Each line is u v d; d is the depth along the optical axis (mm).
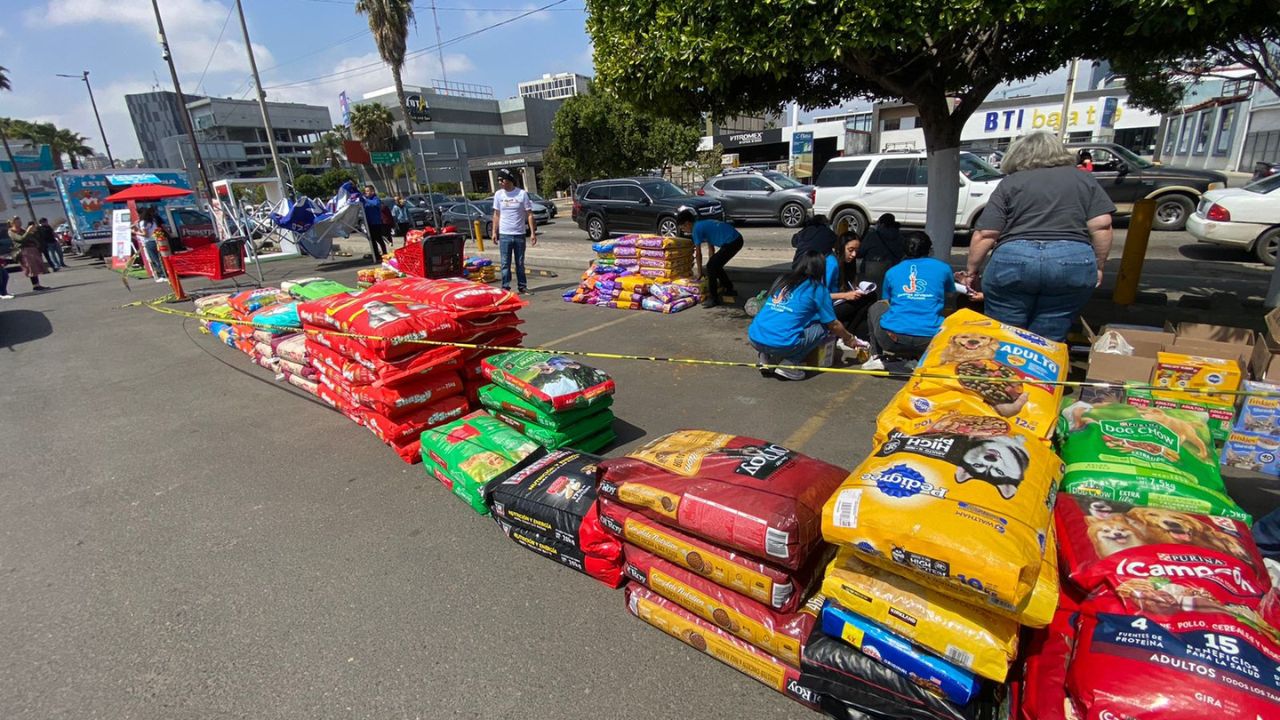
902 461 1932
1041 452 2021
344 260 15688
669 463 2473
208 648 2494
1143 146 31531
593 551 2678
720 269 7691
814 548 2113
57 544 3340
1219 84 23438
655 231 15562
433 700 2180
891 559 1739
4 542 3395
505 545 3094
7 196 16141
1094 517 1898
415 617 2609
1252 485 3174
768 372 5242
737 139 47750
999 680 1626
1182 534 1757
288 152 99625
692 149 31656
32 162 43344
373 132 47406
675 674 2254
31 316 10438
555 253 13914
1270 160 19281
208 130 91875
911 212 12750
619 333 6879
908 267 4883
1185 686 1408
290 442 4520
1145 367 3455
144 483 4008
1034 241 3662
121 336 8438
